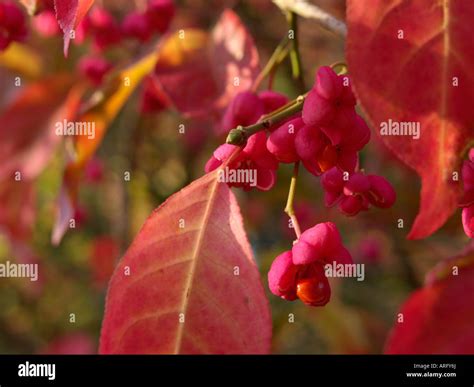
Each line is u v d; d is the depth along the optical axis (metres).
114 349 0.18
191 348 0.18
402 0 0.17
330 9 0.43
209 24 0.47
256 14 0.50
